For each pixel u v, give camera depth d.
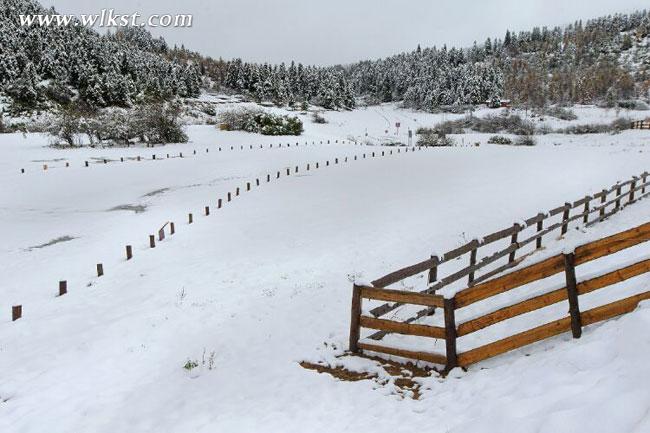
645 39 181.88
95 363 8.71
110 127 53.47
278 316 10.38
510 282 6.28
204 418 6.44
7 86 72.56
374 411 6.00
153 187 30.03
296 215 21.95
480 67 132.75
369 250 15.88
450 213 20.23
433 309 9.50
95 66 87.56
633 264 5.50
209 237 18.95
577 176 26.52
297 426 5.91
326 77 131.50
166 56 152.00
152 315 11.00
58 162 39.28
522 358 6.03
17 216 23.48
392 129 91.81
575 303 5.82
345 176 32.12
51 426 6.75
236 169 36.28
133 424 6.59
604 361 4.73
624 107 97.31
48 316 11.67
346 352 7.89
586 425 3.60
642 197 19.06
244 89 121.94
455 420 5.15
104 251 17.66
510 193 23.52
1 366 8.97
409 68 150.25
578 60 169.00
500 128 77.50
